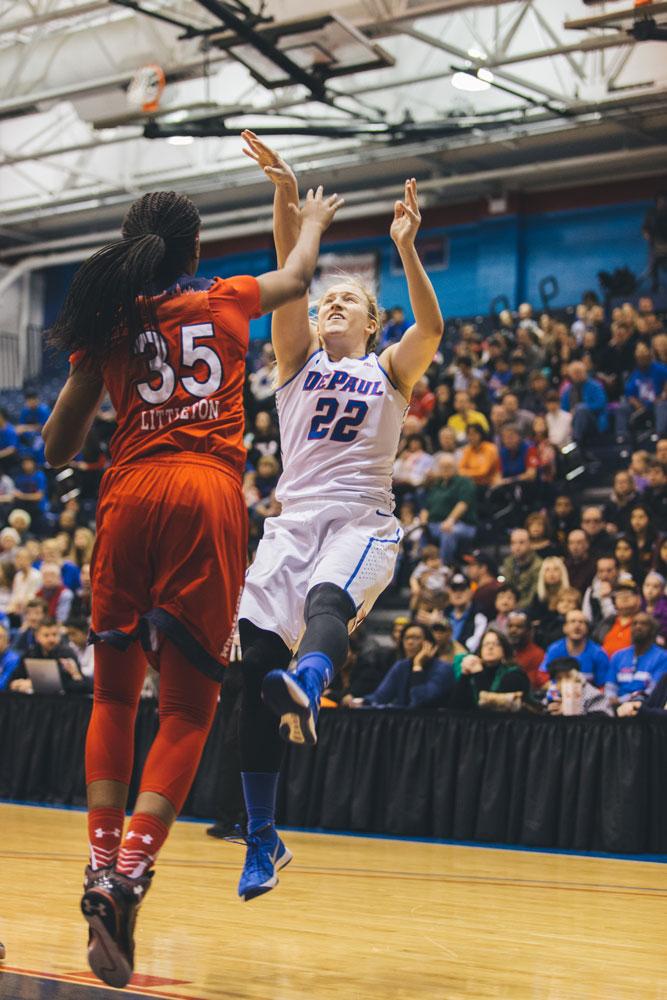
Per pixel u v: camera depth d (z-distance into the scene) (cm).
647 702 675
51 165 1465
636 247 1475
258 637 289
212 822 734
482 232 1552
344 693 779
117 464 241
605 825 637
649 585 786
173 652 234
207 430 239
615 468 1100
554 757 659
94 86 1206
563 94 1241
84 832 637
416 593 899
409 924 370
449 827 686
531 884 489
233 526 238
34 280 1856
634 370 1170
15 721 838
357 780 712
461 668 743
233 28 920
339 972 285
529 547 902
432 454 1184
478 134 1341
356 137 1133
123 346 241
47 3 1223
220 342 243
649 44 1215
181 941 325
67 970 270
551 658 745
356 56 996
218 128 1052
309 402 305
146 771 229
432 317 301
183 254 250
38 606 910
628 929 375
